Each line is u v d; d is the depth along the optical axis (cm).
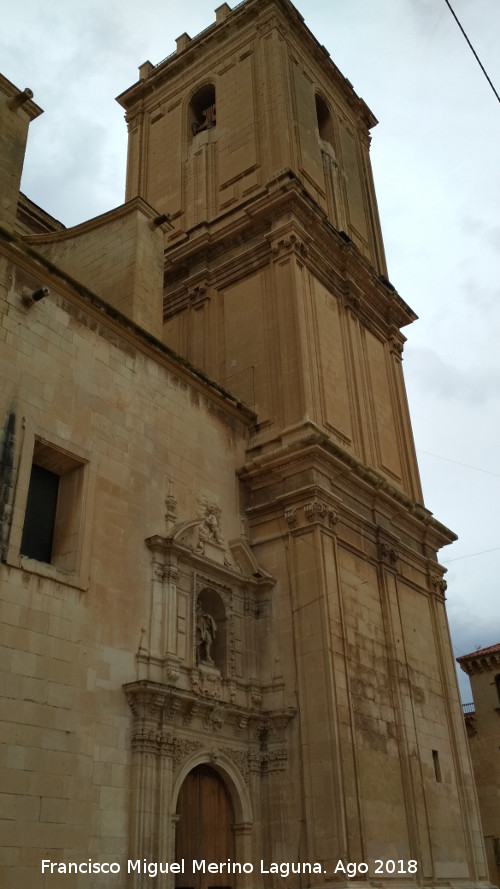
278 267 2716
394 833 2048
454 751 2539
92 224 2584
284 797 1958
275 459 2348
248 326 2719
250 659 2122
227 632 2084
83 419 1888
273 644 2152
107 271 2461
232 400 2448
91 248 2552
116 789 1633
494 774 4603
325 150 3403
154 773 1708
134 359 2122
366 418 2833
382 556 2511
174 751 1775
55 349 1872
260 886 1886
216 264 2928
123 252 2448
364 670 2202
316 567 2164
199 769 1889
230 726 1981
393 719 2264
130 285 2373
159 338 2400
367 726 2111
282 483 2356
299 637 2109
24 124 2103
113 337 2070
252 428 2528
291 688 2069
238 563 2241
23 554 1716
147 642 1831
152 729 1731
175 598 1936
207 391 2369
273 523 2312
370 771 2045
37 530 1772
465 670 4919
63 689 1594
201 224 3009
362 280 3103
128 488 1953
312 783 1930
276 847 1916
